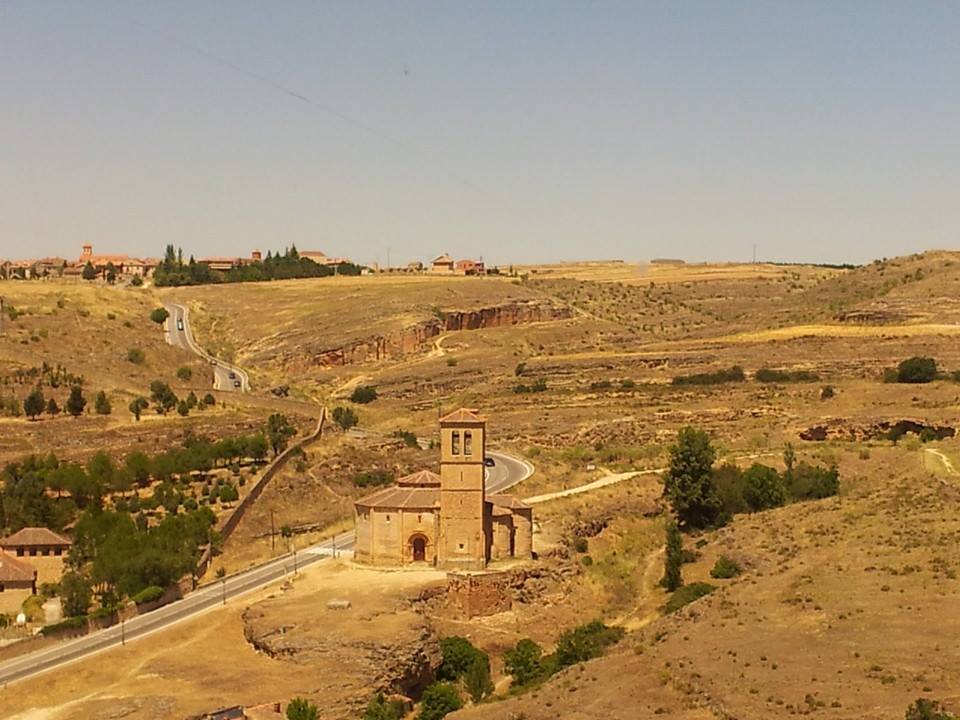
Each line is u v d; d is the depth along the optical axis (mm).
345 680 108938
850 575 119625
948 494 149500
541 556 149750
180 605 134125
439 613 133000
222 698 103562
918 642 98250
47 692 108062
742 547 149000
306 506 179000
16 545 154375
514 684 118625
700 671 97562
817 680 92938
